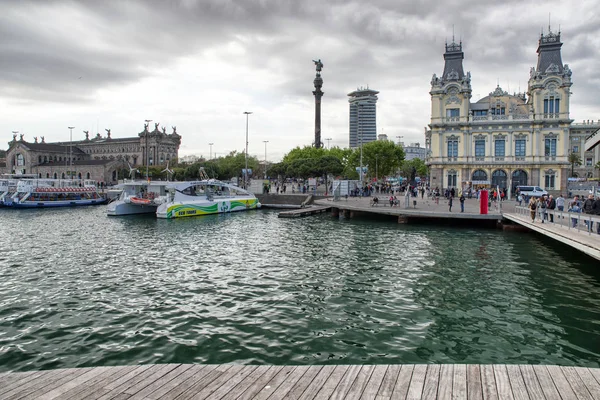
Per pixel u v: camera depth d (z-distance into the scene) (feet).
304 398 23.72
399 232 124.16
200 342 44.29
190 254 93.09
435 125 241.55
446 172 242.17
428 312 53.26
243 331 47.21
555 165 225.76
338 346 43.09
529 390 24.25
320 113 401.49
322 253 91.97
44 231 134.51
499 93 249.34
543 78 225.56
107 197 287.69
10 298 60.39
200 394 24.30
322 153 386.93
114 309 55.42
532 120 226.38
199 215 189.67
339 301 57.77
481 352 41.81
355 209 157.79
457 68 240.94
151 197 196.95
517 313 52.90
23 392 24.36
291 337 45.44
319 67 398.21
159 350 42.42
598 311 53.52
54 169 499.92
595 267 76.74
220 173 361.51
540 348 42.78
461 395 23.75
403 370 27.22
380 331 47.06
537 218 110.11
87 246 104.78
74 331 47.83
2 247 102.83
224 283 67.67
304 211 184.34
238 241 111.55
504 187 235.20
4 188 250.57
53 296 61.31
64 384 25.48
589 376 25.99
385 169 377.30
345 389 24.73
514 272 73.26
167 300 59.06
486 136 235.61
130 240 114.83
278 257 88.28
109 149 609.01
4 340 45.42
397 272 73.61
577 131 403.75
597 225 79.10
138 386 25.27
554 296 59.67
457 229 129.70
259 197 248.52
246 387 25.14
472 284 65.77
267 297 59.93
